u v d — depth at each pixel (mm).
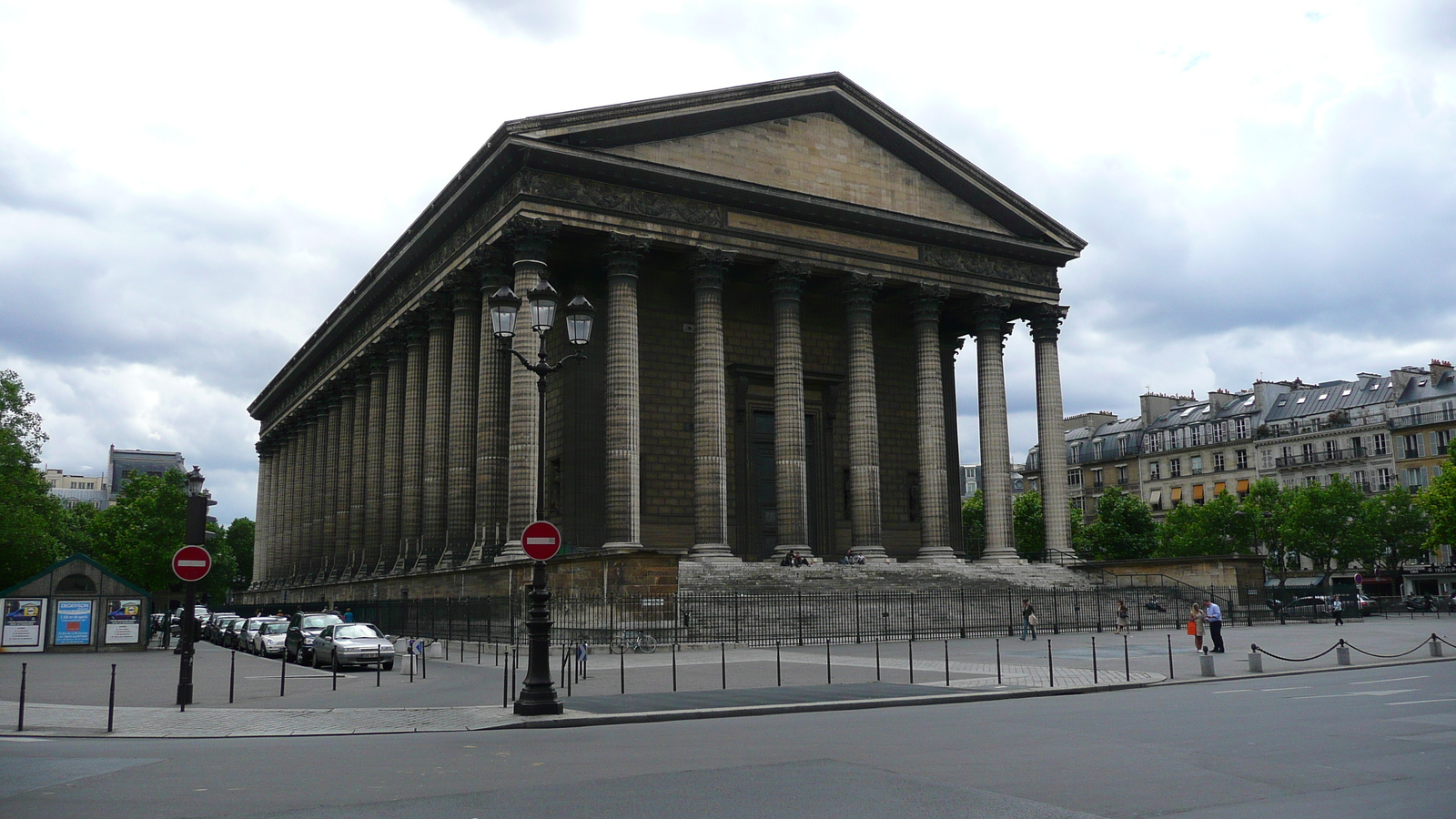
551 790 15961
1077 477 160750
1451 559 118312
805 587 59719
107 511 138125
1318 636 54875
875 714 25766
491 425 63344
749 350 74062
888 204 72250
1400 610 92312
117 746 21703
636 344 61688
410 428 76062
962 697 28609
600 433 68062
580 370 68188
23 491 89750
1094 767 17516
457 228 68500
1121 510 118562
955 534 82625
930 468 71500
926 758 18594
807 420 77062
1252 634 56375
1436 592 119125
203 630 84625
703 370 63906
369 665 42906
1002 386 74812
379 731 23641
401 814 14406
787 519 65312
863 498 68125
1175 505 144625
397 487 79688
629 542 59188
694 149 65438
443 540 71062
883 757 18750
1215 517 124000
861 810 14336
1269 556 127000
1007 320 80312
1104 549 118188
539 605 25953
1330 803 14500
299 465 114375
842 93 70500
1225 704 26625
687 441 70125
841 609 55562
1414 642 51562
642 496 68000
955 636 54906
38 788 16562
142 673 42469
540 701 25312
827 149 70500
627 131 62562
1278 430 134500
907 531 78938
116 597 62281
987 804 14711
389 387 81500
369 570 82688
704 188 63969
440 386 72375
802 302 77562
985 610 59312
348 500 94188
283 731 23750
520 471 57844
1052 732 21828
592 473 67312
